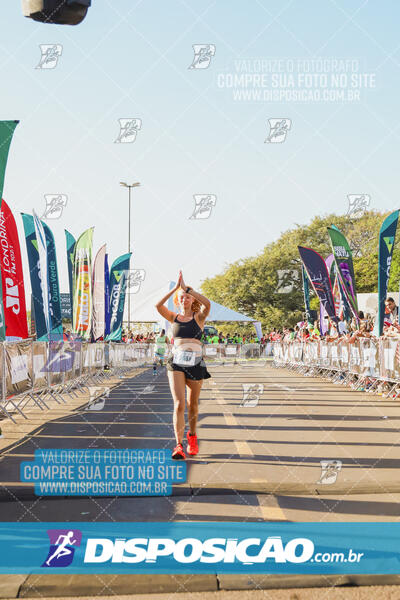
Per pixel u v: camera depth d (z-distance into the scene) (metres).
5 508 4.26
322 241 47.06
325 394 12.83
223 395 12.70
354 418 8.84
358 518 3.91
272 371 23.02
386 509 4.10
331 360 17.27
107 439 7.07
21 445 6.70
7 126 7.47
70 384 13.33
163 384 16.47
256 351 36.75
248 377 18.92
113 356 20.30
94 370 16.67
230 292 46.19
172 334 6.16
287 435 7.31
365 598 2.77
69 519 3.99
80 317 17.20
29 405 11.19
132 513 4.10
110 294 23.69
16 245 10.73
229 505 4.26
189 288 6.13
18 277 10.74
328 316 18.34
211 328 44.50
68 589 2.90
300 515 3.99
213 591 2.87
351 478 4.98
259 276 45.53
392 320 13.33
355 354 14.67
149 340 31.66
